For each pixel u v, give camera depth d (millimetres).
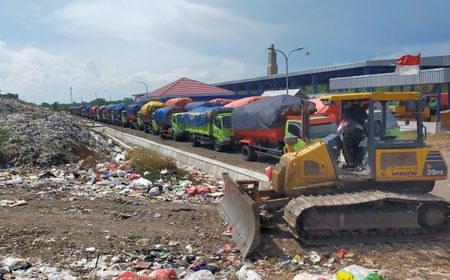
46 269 7586
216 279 7113
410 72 18531
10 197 12914
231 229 9555
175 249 8727
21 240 9133
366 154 9492
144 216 10945
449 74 30141
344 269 6812
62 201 12469
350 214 8773
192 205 12133
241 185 10359
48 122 29281
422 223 9023
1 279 7078
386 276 7031
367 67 55188
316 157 9641
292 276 7281
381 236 8930
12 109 34844
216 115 26984
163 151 25859
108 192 13945
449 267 7578
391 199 8711
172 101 41938
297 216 8469
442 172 9352
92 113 74750
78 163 20172
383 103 9359
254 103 21859
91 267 7715
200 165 20234
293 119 19078
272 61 87562
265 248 8547
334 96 9562
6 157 19719
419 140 9391
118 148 31422
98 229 9836
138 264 7844
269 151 20250
